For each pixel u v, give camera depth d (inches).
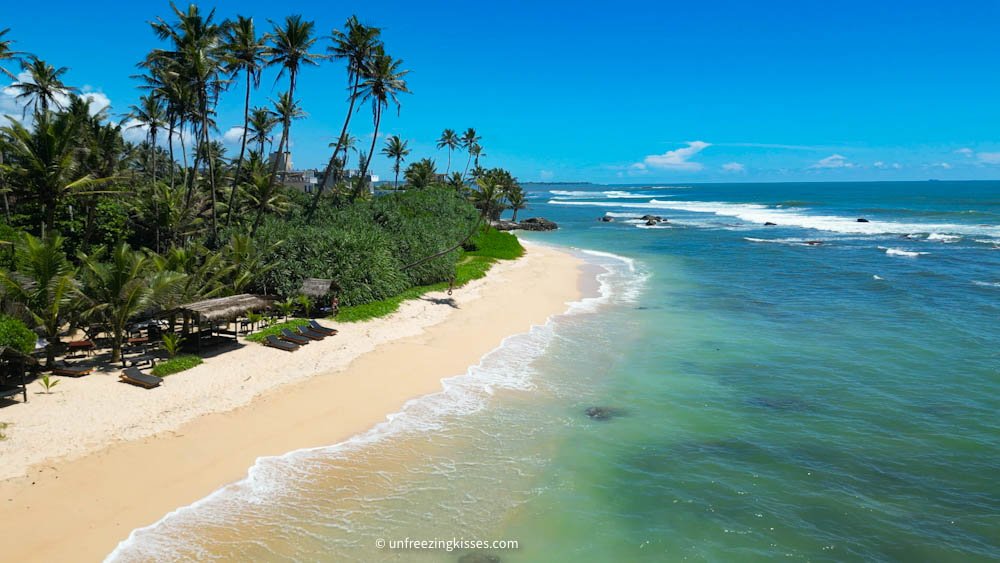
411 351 893.2
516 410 689.6
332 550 427.5
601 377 804.6
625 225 3590.1
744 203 5900.6
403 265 1360.7
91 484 489.7
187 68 1256.8
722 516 482.6
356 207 1867.6
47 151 1024.9
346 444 593.0
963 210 3954.2
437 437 615.2
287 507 479.5
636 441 614.2
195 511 468.4
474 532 455.8
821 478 539.8
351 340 927.7
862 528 464.8
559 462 567.5
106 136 1348.4
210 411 642.2
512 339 986.7
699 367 845.8
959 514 481.4
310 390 721.0
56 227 1267.2
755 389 759.1
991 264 1705.2
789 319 1117.1
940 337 971.3
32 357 644.1
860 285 1435.8
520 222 3395.7
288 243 1165.1
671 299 1317.7
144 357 784.9
